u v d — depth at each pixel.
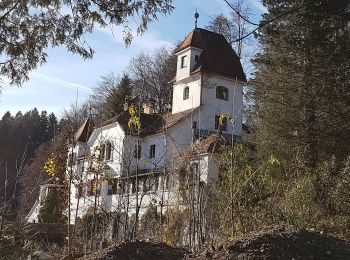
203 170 10.98
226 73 37.94
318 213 13.12
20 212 8.83
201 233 8.35
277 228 6.87
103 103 53.38
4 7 8.31
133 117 9.29
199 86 36.97
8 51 8.61
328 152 21.81
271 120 23.25
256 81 25.58
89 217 10.01
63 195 11.49
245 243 6.16
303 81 22.92
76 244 9.39
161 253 6.45
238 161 11.07
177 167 9.81
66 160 11.22
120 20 8.46
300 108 22.70
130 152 9.64
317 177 15.13
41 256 8.41
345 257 6.14
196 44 38.41
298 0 20.44
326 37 22.16
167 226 9.06
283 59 23.30
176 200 9.59
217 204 9.96
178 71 39.50
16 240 8.46
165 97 52.38
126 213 8.66
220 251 6.13
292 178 15.05
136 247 6.51
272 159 10.77
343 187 13.78
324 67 22.31
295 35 22.62
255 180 11.00
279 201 12.03
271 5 22.23
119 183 10.03
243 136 37.09
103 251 6.52
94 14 8.34
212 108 36.94
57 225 12.02
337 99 21.98
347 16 20.92
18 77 8.89
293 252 6.04
